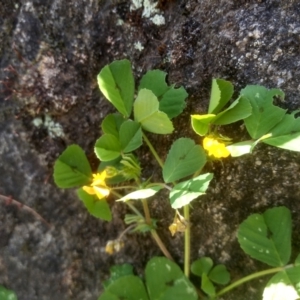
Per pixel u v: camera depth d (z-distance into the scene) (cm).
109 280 11
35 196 12
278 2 9
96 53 11
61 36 11
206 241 10
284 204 9
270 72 9
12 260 12
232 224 10
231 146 9
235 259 10
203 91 9
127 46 10
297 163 9
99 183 9
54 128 11
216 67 9
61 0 11
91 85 11
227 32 9
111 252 11
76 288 12
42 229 12
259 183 9
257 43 9
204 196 10
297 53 9
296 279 9
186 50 10
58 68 11
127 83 10
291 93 9
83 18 11
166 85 10
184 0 10
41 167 12
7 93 11
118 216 11
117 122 10
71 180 10
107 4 10
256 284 10
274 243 9
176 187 9
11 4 11
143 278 11
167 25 10
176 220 9
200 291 10
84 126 11
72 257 12
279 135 8
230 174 10
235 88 9
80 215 12
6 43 11
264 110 9
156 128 9
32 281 12
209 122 9
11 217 12
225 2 9
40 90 11
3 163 12
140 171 10
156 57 10
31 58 11
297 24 9
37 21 11
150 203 11
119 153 10
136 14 10
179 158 9
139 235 11
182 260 11
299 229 9
